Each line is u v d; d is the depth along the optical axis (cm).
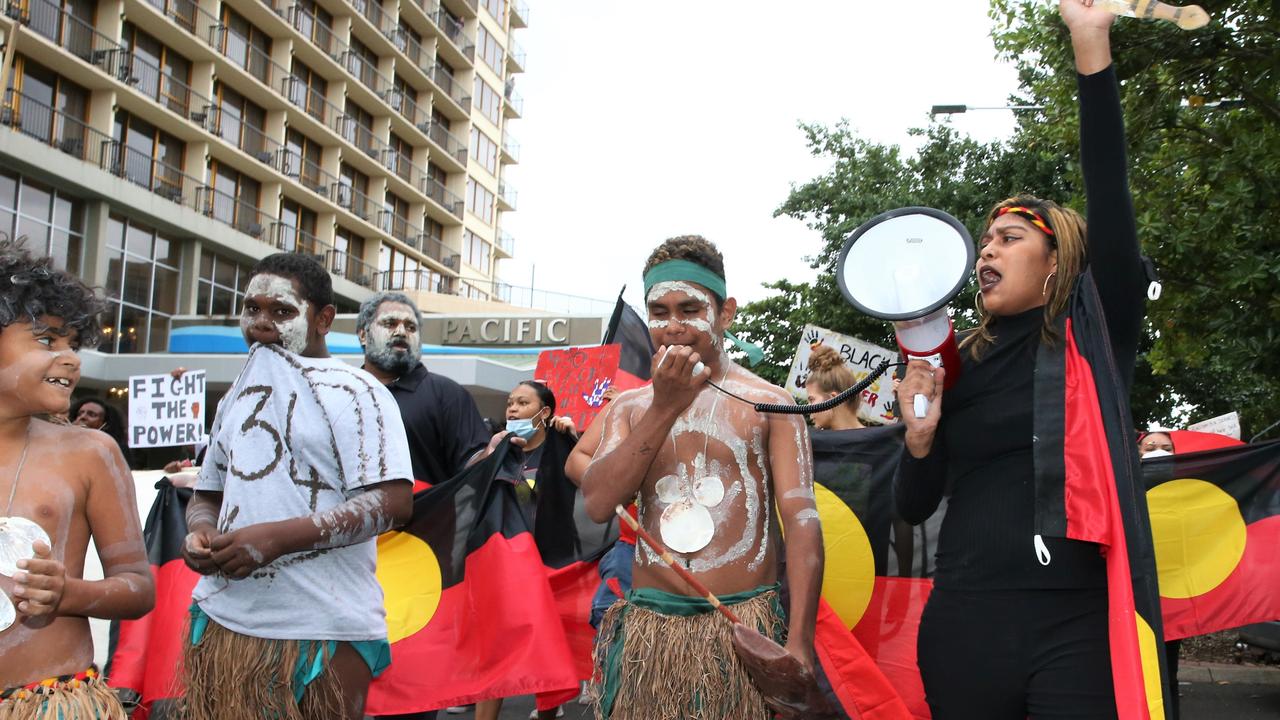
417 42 5331
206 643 323
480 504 532
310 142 4528
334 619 322
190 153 3741
